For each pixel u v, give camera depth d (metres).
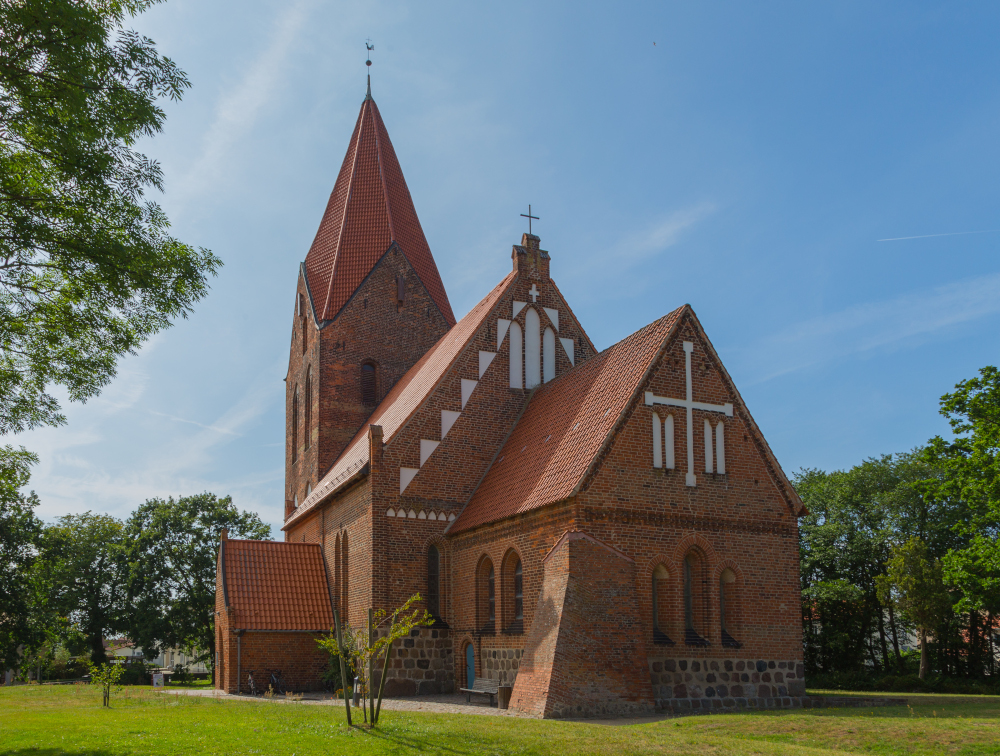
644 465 25.17
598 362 30.48
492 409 33.84
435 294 48.34
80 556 64.62
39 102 14.82
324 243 48.72
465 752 15.00
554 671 21.00
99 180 15.87
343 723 18.30
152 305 18.03
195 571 65.19
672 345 26.72
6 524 57.75
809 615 52.69
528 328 35.41
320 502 37.53
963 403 39.22
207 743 15.81
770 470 27.36
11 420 19.62
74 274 17.03
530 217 36.59
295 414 50.25
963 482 38.88
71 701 28.28
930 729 17.33
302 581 36.09
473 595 29.22
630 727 18.36
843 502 53.50
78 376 19.23
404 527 31.17
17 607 57.53
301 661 33.62
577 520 23.80
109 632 65.62
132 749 15.23
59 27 14.20
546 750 15.18
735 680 24.94
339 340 45.06
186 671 69.69
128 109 15.35
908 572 45.56
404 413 33.62
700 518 25.66
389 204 47.97
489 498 30.00
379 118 50.72
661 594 24.89
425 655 30.27
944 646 48.59
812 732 17.88
